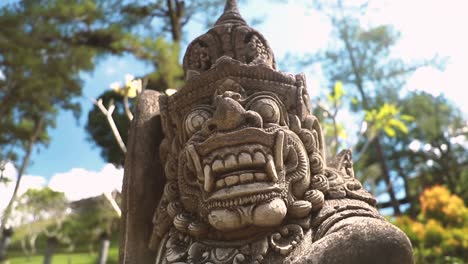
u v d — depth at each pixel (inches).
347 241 51.2
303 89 66.6
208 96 65.4
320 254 50.8
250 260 56.9
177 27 258.7
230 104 59.4
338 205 60.0
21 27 246.8
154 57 222.7
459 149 454.0
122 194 70.5
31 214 281.7
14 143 246.5
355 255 50.6
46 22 247.3
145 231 68.6
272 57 74.7
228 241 60.0
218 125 59.9
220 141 58.9
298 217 59.5
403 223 218.8
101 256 256.1
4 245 282.7
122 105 153.8
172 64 213.5
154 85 209.9
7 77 245.6
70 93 257.9
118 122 149.5
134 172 69.4
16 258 353.4
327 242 51.5
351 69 392.2
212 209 58.7
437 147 458.0
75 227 313.7
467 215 228.2
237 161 58.2
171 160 67.4
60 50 250.2
